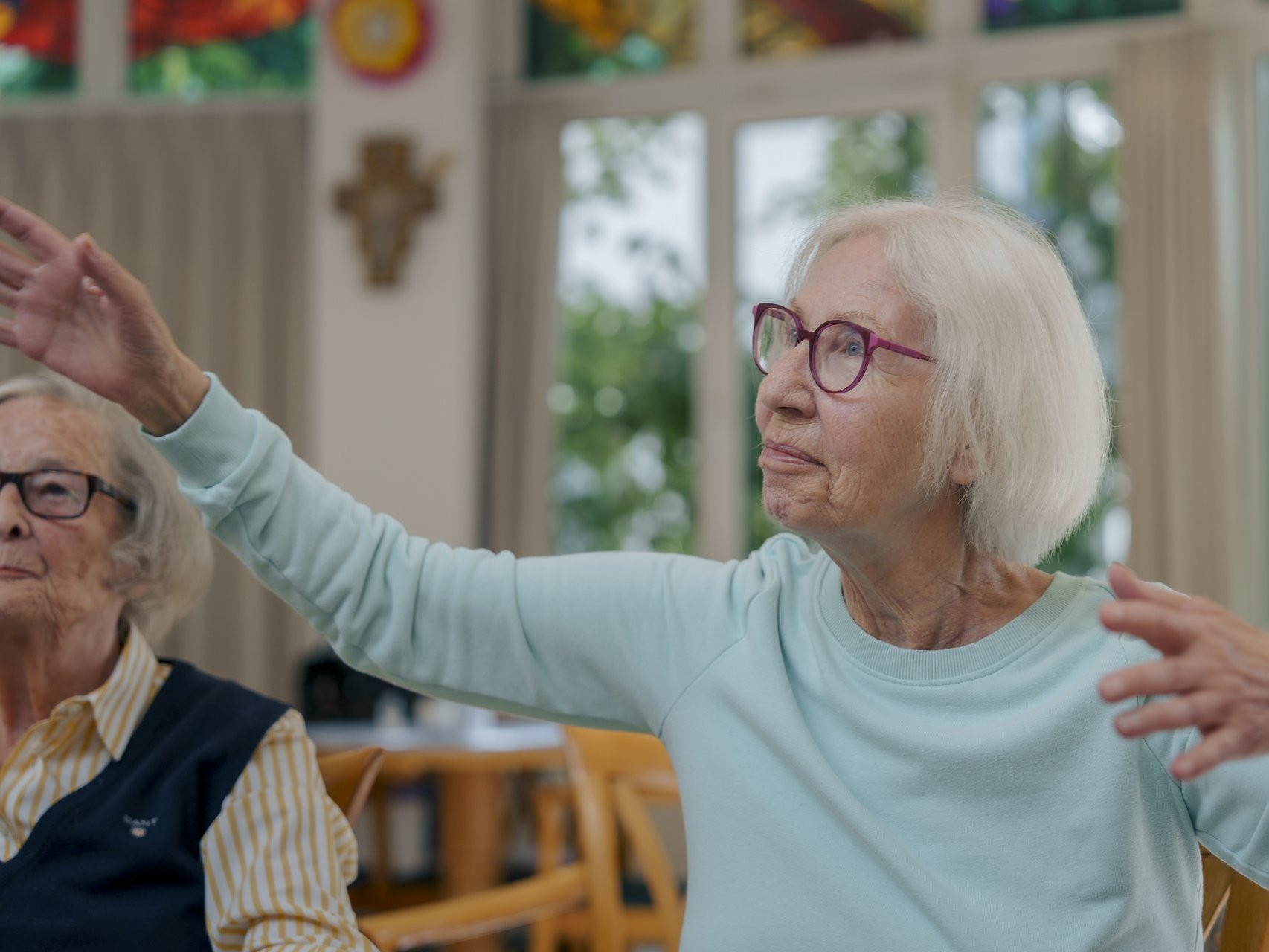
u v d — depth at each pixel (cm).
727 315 595
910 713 117
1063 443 117
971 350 114
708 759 124
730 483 592
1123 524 534
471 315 585
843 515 115
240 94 625
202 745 139
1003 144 570
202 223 613
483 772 352
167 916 132
